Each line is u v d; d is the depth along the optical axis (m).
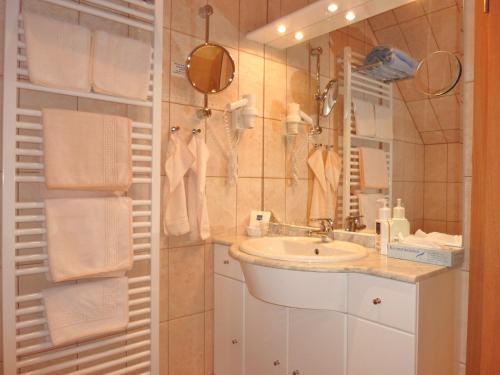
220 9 2.00
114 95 1.54
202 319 1.96
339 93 1.88
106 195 1.57
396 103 1.64
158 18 1.66
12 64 1.33
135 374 1.70
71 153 1.42
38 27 1.36
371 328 1.30
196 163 1.84
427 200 1.54
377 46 1.72
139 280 1.64
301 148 2.04
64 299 1.43
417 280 1.19
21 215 1.42
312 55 2.00
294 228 2.01
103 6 1.61
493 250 1.08
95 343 1.54
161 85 1.69
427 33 1.55
